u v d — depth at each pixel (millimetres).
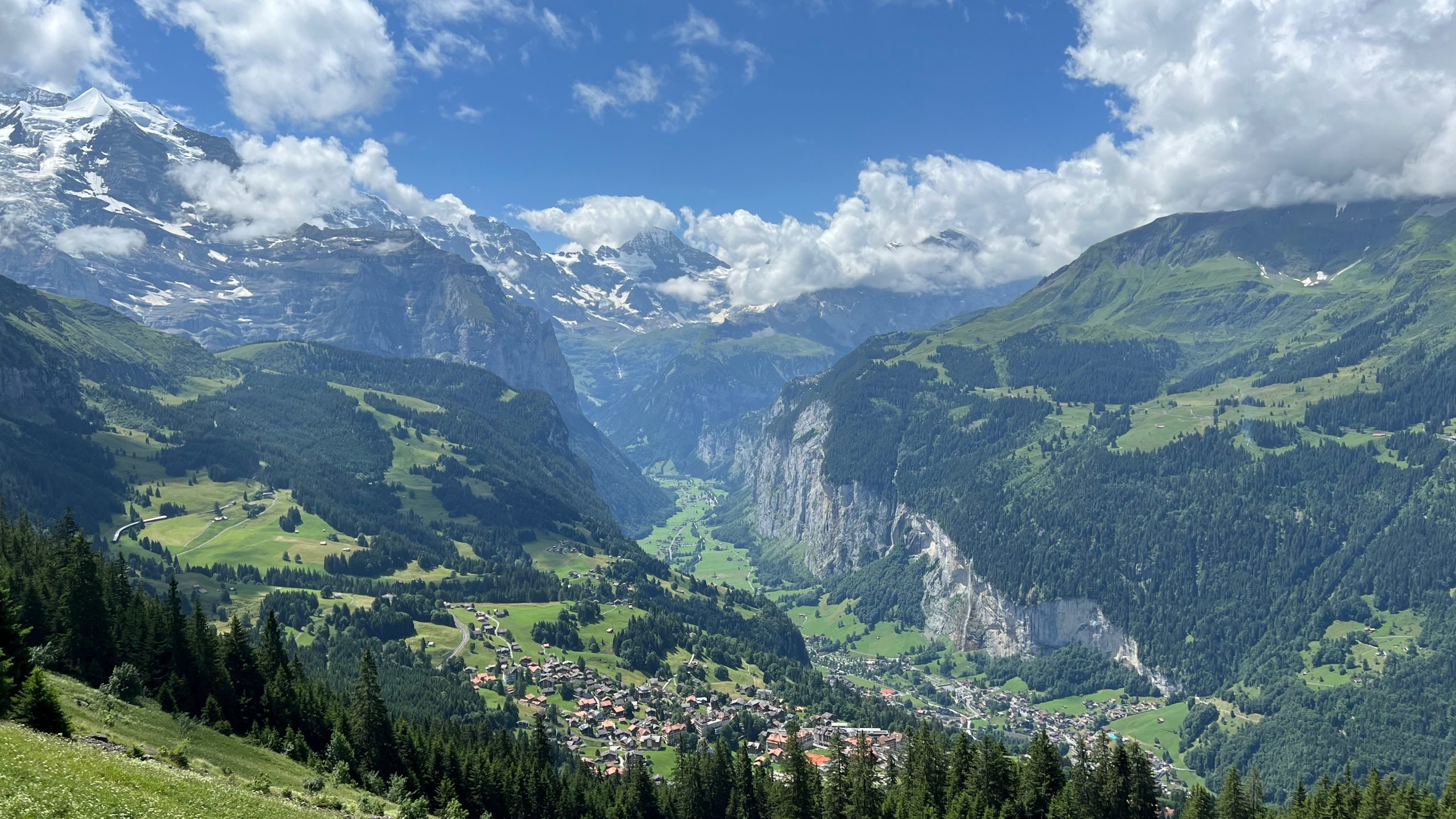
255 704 151750
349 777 142000
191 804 73875
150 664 143000
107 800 66125
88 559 150375
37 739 76250
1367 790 167750
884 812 166625
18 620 106812
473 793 163000
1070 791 155500
